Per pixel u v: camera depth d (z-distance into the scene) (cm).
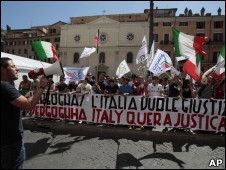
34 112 982
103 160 590
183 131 855
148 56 1266
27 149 654
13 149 368
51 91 957
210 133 841
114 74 5559
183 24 5572
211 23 5462
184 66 886
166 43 5547
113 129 848
